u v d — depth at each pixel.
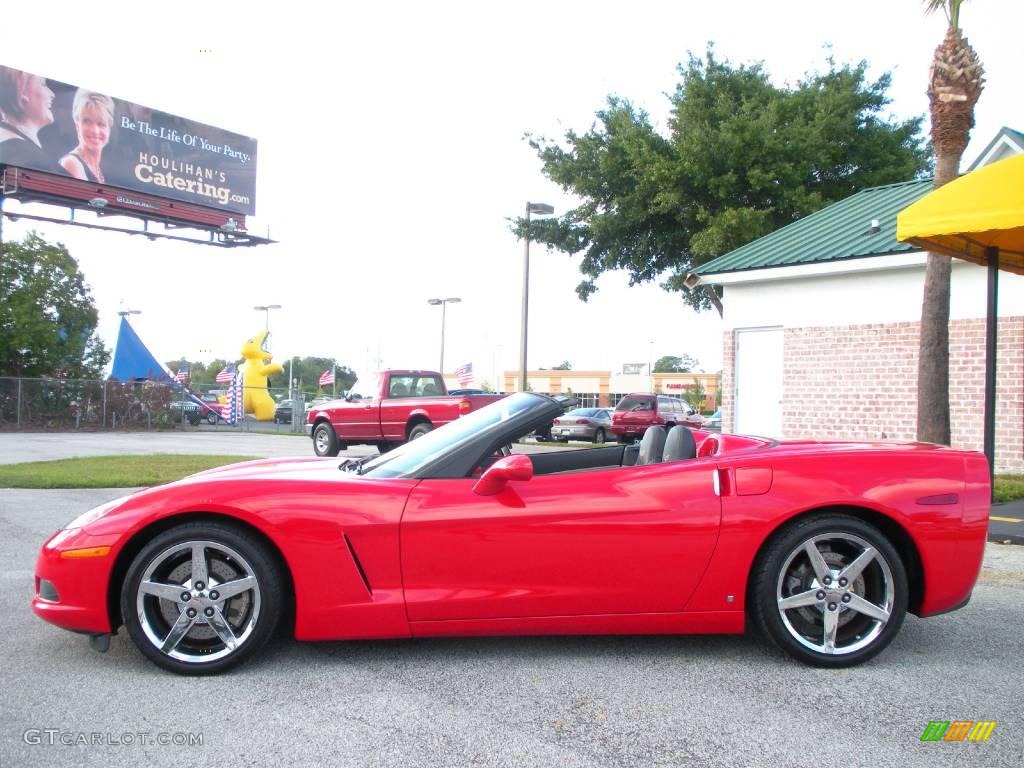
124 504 3.67
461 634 3.67
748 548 3.69
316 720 3.12
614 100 23.89
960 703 3.34
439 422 15.70
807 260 13.89
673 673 3.66
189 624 3.56
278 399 44.16
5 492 9.65
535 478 3.78
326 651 3.91
